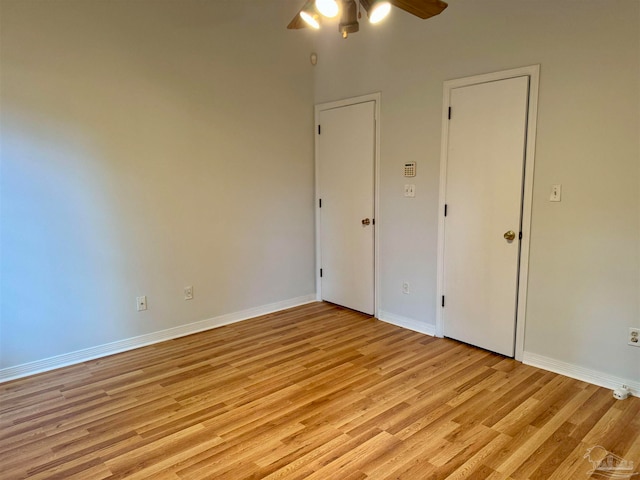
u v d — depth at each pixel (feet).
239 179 12.96
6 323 9.43
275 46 13.35
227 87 12.41
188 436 7.35
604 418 7.71
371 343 11.43
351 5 6.81
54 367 10.11
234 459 6.73
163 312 11.80
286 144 14.01
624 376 8.57
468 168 10.59
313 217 15.11
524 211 9.66
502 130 9.82
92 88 10.09
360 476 6.31
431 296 11.87
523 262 9.80
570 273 9.09
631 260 8.25
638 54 7.82
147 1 10.73
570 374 9.32
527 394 8.61
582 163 8.69
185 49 11.50
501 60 9.72
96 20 10.01
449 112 10.82
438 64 10.94
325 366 10.05
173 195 11.66
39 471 6.49
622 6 7.93
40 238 9.70
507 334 10.29
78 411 8.18
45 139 9.57
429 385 9.05
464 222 10.82
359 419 7.81
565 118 8.84
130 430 7.54
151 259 11.44
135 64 10.68
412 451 6.88
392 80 12.09
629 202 8.17
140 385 9.21
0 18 8.85
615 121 8.20
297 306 14.85
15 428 7.63
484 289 10.61
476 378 9.32
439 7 6.82
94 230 10.43
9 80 9.04
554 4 8.78
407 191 12.08
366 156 13.06
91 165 10.23
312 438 7.25
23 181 9.38
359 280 13.88
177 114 11.51
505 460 6.63
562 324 9.34
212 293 12.74
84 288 10.42
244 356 10.69
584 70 8.50
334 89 13.83
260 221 13.62
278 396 8.69
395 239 12.62
